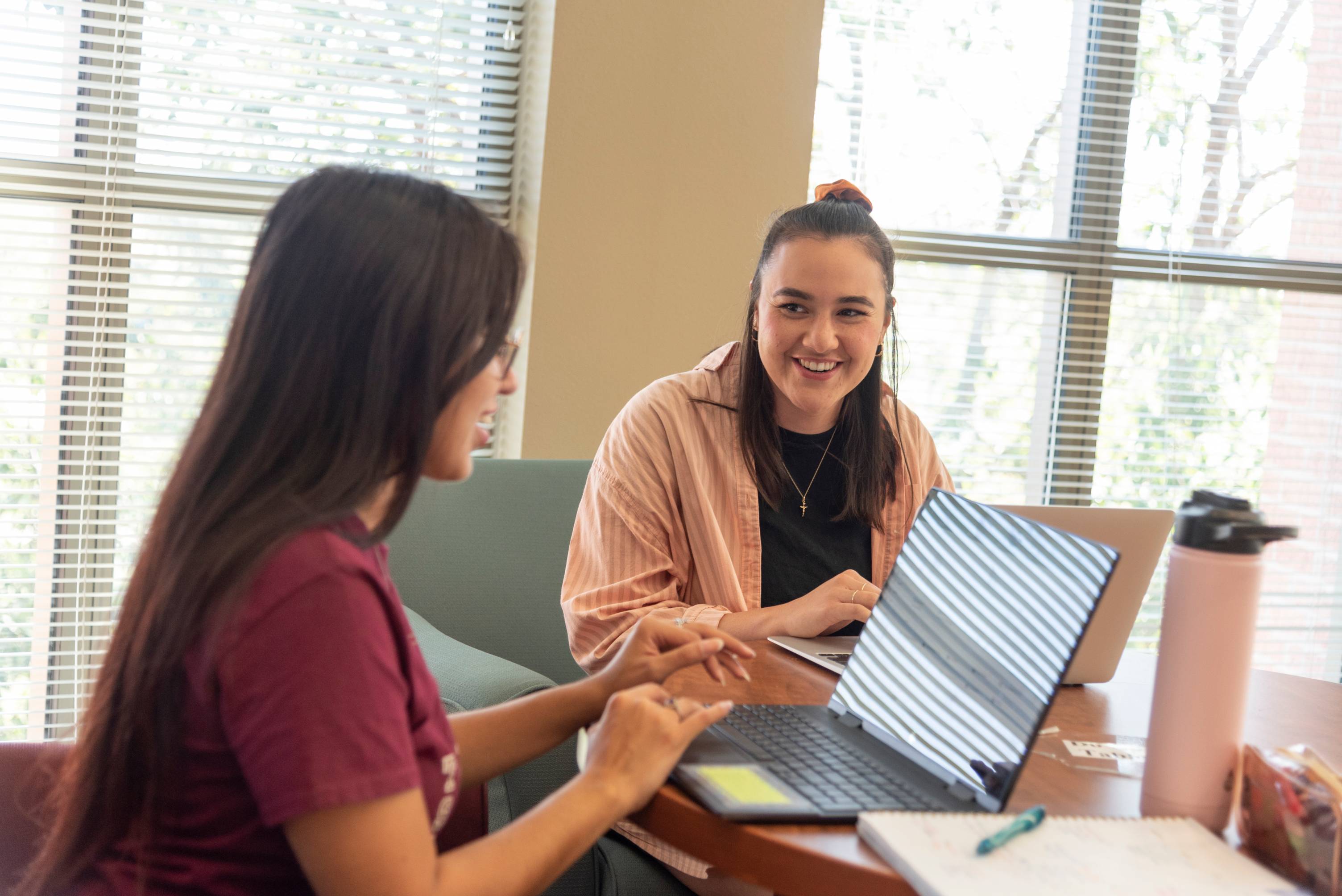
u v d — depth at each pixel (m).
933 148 2.71
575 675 1.96
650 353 2.37
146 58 2.21
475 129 2.40
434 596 1.91
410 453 0.82
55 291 2.23
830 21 2.61
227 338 0.84
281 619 0.73
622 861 1.43
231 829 0.78
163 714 0.77
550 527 2.01
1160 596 3.05
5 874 0.99
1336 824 0.75
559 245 2.29
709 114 2.33
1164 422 2.96
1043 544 0.96
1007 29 2.73
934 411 2.81
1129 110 2.82
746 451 1.66
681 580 1.64
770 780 0.90
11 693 2.25
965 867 0.74
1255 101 2.92
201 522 0.77
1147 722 1.21
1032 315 2.84
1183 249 2.91
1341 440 3.07
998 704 0.92
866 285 1.55
